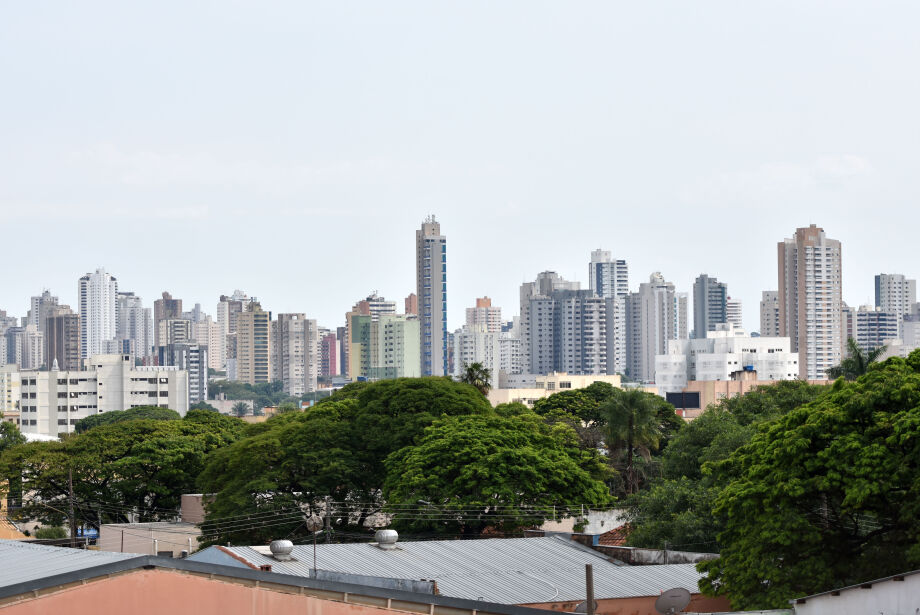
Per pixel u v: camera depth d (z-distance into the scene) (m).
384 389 94.94
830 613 35.91
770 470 48.28
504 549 51.50
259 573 27.16
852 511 45.97
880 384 47.94
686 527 62.62
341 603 26.95
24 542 38.66
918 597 34.09
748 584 46.34
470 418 86.44
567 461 80.44
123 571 26.03
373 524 90.12
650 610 45.56
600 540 73.31
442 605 27.47
